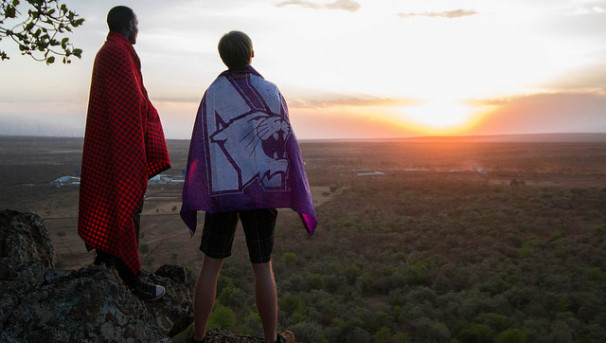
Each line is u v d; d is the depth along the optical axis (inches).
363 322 1065.5
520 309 1181.7
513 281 1397.6
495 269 1539.1
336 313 1142.3
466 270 1521.9
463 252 1814.7
